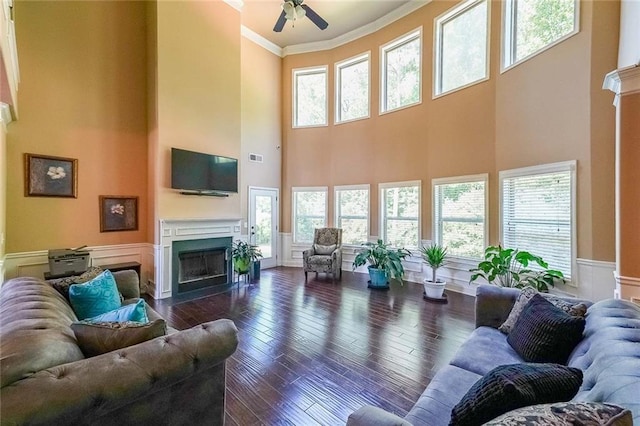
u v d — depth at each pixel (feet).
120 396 3.72
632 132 7.47
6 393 3.09
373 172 19.99
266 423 5.83
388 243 19.27
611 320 4.75
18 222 11.74
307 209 22.84
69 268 11.83
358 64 21.07
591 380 3.54
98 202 13.82
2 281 10.59
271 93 22.20
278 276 19.21
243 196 20.38
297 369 7.83
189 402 4.70
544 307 5.86
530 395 2.93
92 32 13.62
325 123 22.33
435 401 4.37
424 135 17.37
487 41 14.51
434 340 9.61
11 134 11.57
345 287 16.46
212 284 16.33
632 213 7.46
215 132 16.52
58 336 4.17
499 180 13.89
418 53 17.89
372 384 7.16
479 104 14.83
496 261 12.05
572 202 10.99
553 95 11.65
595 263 10.38
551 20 12.01
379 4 17.81
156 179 14.37
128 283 9.53
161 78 14.42
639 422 2.37
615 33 9.95
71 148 13.05
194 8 15.64
